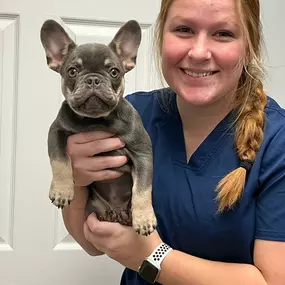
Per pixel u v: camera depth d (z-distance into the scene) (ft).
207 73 4.74
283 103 7.07
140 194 4.60
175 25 4.74
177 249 5.05
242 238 4.74
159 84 6.81
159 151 5.18
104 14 6.75
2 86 6.53
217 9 4.59
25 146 6.56
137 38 5.09
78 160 4.74
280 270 4.49
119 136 4.74
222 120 5.05
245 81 5.12
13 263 6.65
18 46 6.53
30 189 6.61
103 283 6.88
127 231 4.65
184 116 5.18
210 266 4.56
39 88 6.57
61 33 5.00
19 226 6.63
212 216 4.78
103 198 5.13
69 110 4.75
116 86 4.69
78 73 4.62
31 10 6.54
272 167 4.68
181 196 4.93
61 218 6.75
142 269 4.61
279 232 4.53
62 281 6.79
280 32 7.03
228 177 4.63
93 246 5.44
